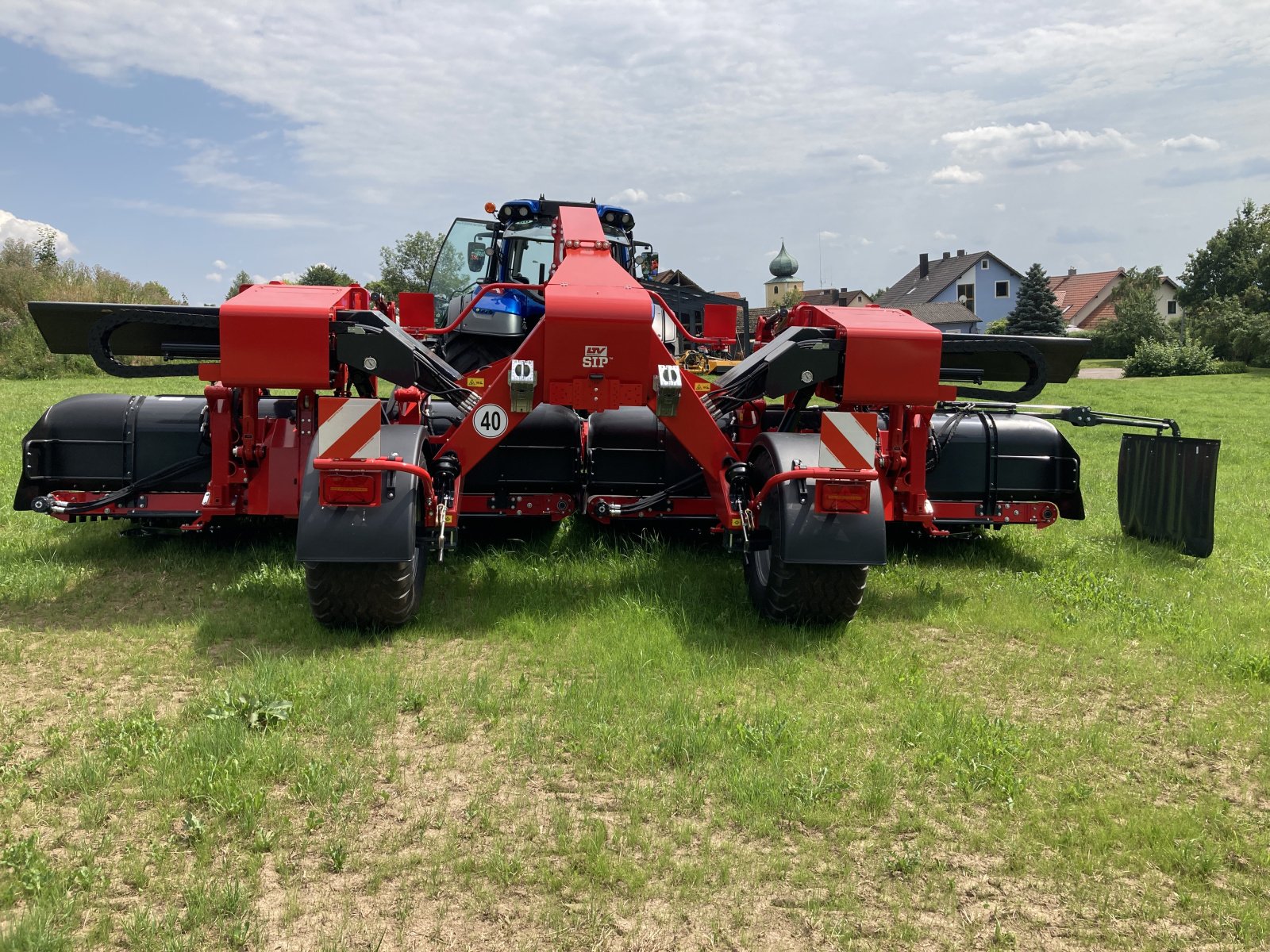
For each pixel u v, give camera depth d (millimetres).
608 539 6457
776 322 6508
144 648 4250
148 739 3258
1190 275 72375
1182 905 2605
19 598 4902
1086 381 36375
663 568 5703
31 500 5457
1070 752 3471
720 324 6594
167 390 18047
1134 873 2750
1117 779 3324
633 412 6141
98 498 5449
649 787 3111
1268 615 5258
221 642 4375
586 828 2873
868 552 4391
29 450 5418
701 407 4914
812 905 2531
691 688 3938
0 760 3156
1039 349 5648
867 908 2551
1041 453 6352
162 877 2561
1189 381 35812
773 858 2725
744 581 5516
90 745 3287
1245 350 50438
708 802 3059
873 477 4406
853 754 3379
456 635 4539
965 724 3658
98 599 4957
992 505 6324
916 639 4750
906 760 3385
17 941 2232
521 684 3871
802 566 4473
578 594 5176
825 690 3975
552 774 3172
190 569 5555
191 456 5539
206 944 2291
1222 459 12672
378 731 3479
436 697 3758
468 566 5746
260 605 4863
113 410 5570
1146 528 7121
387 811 2932
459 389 5391
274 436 5219
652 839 2824
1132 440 7289
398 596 4340
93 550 5898
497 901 2510
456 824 2865
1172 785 3305
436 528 4680
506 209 8320
